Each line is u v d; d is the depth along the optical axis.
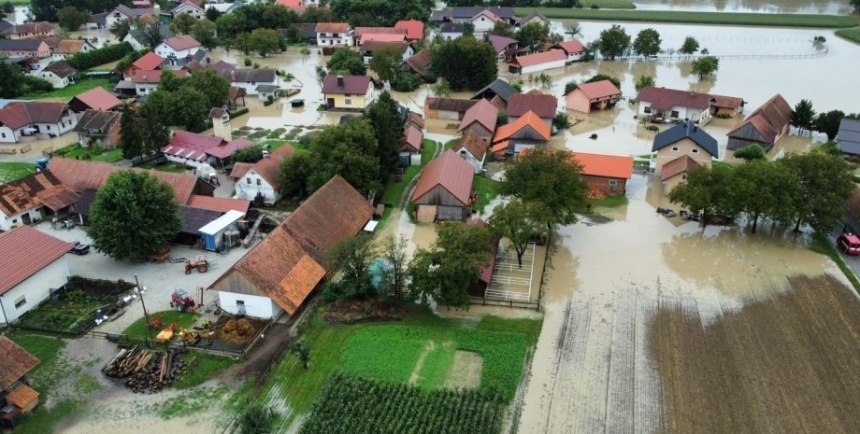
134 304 60.78
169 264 67.75
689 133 88.75
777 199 71.12
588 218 79.38
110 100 118.62
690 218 78.88
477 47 136.12
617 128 114.38
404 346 55.28
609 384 51.12
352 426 46.25
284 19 182.25
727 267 68.12
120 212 64.50
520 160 76.62
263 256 59.53
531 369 52.88
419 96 136.12
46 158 96.12
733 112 119.25
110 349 54.84
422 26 177.12
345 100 122.56
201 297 60.50
